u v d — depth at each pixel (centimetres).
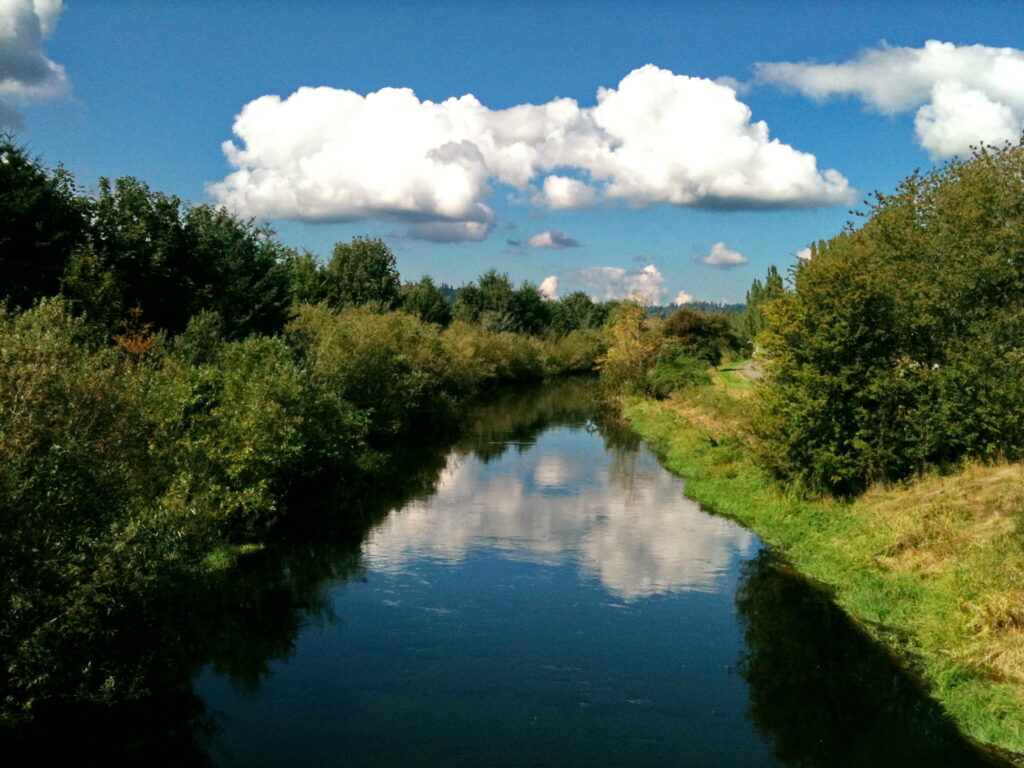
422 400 3859
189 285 3425
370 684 1189
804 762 980
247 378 2094
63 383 1034
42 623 963
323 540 1942
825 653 1286
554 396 5788
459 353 5306
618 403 5028
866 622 1393
